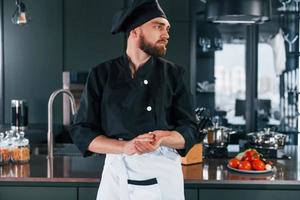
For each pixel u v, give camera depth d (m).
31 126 4.01
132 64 1.49
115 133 1.49
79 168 2.15
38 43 4.18
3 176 1.96
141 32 1.41
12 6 4.14
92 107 1.52
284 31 4.37
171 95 1.53
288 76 4.37
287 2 4.33
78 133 1.51
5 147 2.23
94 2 4.15
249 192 1.91
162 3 4.15
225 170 2.10
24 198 1.95
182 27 4.17
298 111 4.19
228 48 4.41
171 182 1.53
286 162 2.33
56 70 4.19
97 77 1.52
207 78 4.42
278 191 1.91
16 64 4.20
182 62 4.18
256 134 2.54
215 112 4.42
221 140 2.45
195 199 1.92
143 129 1.47
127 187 1.52
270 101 4.38
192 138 1.51
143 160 1.51
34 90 4.21
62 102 4.17
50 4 4.15
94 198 1.94
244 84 4.42
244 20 2.86
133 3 1.39
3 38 4.18
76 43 4.17
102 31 4.16
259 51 4.39
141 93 1.48
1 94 4.20
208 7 2.72
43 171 2.08
